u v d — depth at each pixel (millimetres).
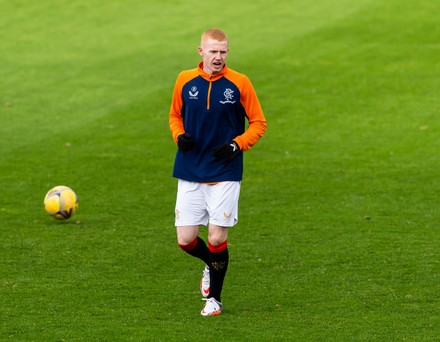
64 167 57844
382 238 42438
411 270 37344
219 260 31422
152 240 42000
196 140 31250
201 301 33344
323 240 42125
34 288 34750
